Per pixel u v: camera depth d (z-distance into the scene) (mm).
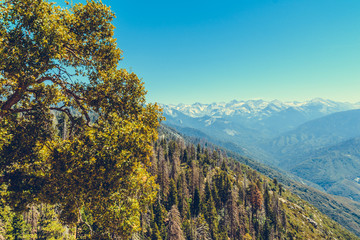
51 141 11891
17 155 11188
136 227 11516
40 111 12852
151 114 13062
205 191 112188
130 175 10867
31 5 9234
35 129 12250
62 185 10383
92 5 12797
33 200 11055
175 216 68688
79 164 9547
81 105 12703
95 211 11523
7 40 9023
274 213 120438
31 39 9414
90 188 10188
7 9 9023
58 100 13336
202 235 83000
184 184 113062
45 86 13195
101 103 12039
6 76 10164
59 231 49656
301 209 190750
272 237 103562
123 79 12531
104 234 11602
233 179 159750
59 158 10320
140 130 11766
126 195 11281
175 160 123000
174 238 65062
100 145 9672
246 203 122375
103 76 12500
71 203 11273
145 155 11930
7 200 10977
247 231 98750
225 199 119688
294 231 138125
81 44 12836
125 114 12562
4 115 10906
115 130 10070
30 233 47938
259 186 157500
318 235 150750
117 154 9703
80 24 12672
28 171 11281
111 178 9875
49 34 9242
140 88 12844
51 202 11047
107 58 13531
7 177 11062
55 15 10648
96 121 11422
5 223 44844
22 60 9172
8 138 10984
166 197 97750
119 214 11156
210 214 97312
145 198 12289
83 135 10812
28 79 9820
